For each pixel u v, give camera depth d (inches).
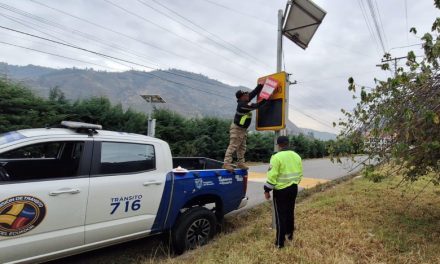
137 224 177.8
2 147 143.8
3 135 162.1
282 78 226.7
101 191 162.7
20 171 165.2
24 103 495.2
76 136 163.9
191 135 794.2
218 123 865.5
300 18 236.5
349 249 188.4
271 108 233.8
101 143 170.4
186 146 744.3
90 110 597.3
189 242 201.2
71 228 152.0
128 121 647.8
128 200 173.2
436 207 287.0
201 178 209.9
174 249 198.5
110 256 200.7
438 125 177.0
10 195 135.2
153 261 185.3
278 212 195.3
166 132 732.0
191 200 208.4
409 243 199.9
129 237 176.1
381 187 387.5
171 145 733.3
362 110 215.6
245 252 183.2
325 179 538.0
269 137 1076.5
